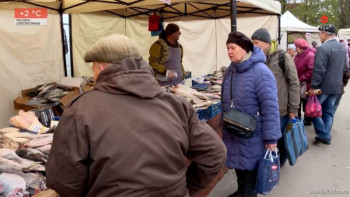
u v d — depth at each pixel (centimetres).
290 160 315
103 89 120
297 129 320
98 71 127
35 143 217
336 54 453
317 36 1688
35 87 444
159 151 118
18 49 453
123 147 112
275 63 340
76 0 452
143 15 667
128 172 111
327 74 464
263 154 262
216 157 141
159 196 120
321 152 468
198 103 343
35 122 258
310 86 512
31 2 450
